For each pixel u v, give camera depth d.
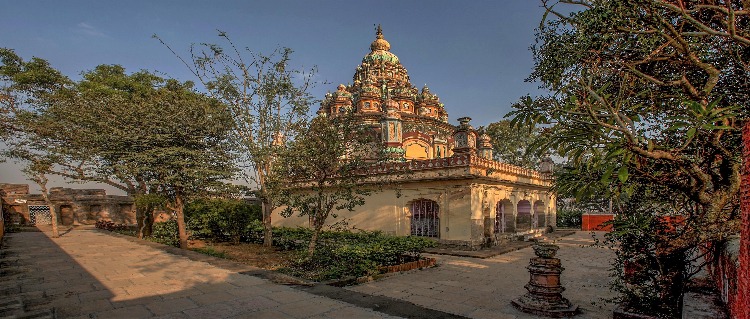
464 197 15.47
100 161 16.88
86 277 8.43
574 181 4.70
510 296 7.97
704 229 4.87
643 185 5.30
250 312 6.04
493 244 16.50
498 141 32.12
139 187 18.20
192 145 14.22
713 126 3.15
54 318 5.63
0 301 6.36
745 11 3.39
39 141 17.58
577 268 11.59
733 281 4.64
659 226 5.66
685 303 5.71
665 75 4.89
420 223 17.11
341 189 11.74
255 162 14.24
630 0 3.91
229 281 8.10
